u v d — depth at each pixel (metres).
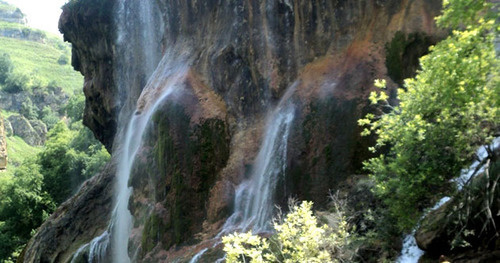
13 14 194.00
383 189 9.09
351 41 14.02
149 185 16.83
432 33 12.55
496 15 7.14
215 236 14.00
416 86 8.72
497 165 8.30
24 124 105.56
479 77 7.34
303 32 14.88
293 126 13.61
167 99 16.56
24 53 152.62
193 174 15.30
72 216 23.06
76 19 27.83
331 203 11.91
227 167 15.16
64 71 148.12
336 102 13.16
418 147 8.73
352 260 9.26
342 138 12.75
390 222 9.63
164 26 20.50
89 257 20.06
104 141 30.67
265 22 15.58
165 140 15.92
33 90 123.75
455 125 8.46
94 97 28.69
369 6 13.89
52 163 49.88
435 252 8.76
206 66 17.12
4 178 59.56
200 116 16.03
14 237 43.72
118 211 20.16
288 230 8.62
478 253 8.16
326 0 14.54
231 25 16.48
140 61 23.23
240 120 15.65
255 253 8.15
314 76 14.16
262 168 14.23
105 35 26.06
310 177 12.87
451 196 8.82
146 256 15.06
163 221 15.14
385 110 12.44
